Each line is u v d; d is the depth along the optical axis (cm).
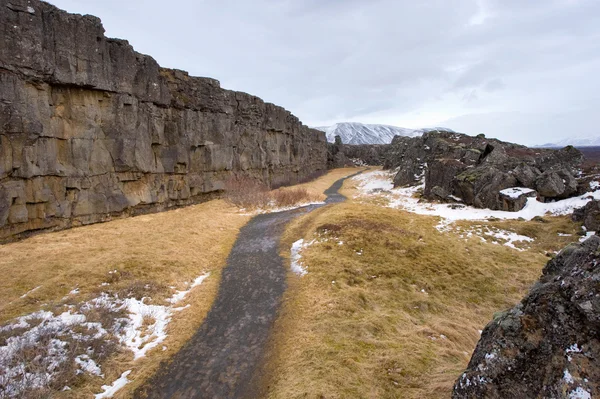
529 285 1870
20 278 1586
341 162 11381
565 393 477
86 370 1066
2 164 1959
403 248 2284
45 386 948
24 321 1241
